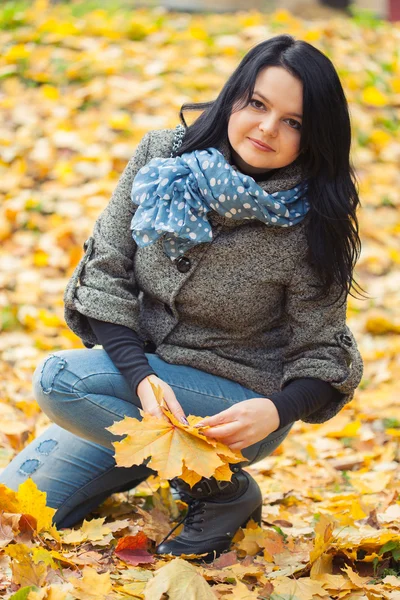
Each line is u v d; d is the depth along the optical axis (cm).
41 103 749
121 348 288
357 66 895
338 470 425
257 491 307
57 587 245
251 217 275
